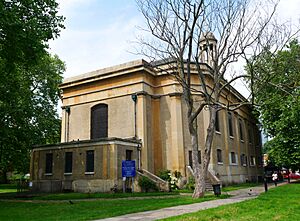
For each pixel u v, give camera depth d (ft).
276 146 117.29
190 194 79.92
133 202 60.59
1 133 93.50
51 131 137.08
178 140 104.32
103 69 115.14
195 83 109.60
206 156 70.64
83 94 119.75
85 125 116.78
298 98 96.58
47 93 146.82
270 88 109.40
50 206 58.70
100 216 41.86
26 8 67.46
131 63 109.29
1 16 58.90
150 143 106.42
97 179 89.86
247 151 155.02
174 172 101.55
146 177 89.25
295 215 37.81
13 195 86.38
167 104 109.50
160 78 112.57
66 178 95.71
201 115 109.60
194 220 34.19
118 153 90.27
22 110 99.04
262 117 124.26
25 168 142.61
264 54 74.18
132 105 107.45
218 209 43.68
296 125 108.99
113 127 109.70
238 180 131.23
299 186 90.48
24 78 120.37
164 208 49.26
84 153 94.22
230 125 138.31
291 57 106.42
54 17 72.38
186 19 72.49
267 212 40.68
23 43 63.57
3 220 42.24
